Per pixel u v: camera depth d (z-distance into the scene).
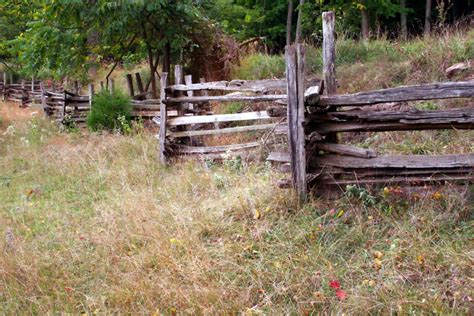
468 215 3.67
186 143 6.96
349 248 3.63
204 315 3.05
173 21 9.92
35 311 3.35
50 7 9.42
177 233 4.05
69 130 9.73
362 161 4.14
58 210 5.23
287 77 4.12
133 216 4.53
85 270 3.80
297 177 4.25
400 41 9.01
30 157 7.73
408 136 5.66
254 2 14.82
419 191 3.99
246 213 4.25
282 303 3.15
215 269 3.53
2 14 15.27
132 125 8.57
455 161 3.88
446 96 3.66
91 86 10.38
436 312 2.80
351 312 2.92
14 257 3.96
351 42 9.08
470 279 2.97
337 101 3.99
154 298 3.29
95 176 6.27
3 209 5.47
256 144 6.36
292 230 3.89
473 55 6.86
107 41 10.16
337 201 4.16
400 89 3.80
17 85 18.64
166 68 10.59
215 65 10.47
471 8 14.53
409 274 3.16
